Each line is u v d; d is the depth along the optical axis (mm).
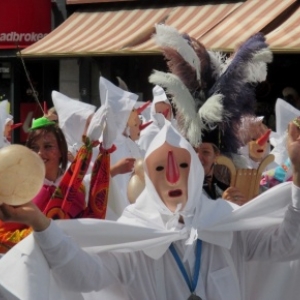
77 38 31688
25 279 6793
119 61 32281
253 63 8922
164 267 7586
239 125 9000
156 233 7465
